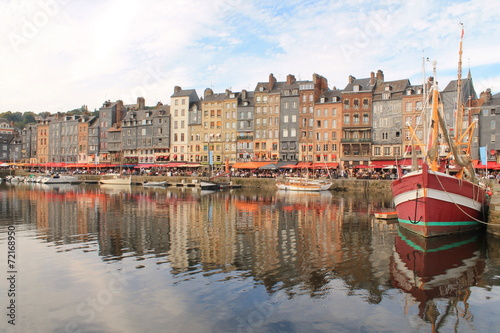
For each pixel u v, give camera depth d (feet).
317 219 88.84
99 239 65.31
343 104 245.24
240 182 222.28
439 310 36.22
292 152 263.49
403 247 59.21
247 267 48.70
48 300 38.68
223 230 74.18
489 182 136.87
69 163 330.13
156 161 309.01
